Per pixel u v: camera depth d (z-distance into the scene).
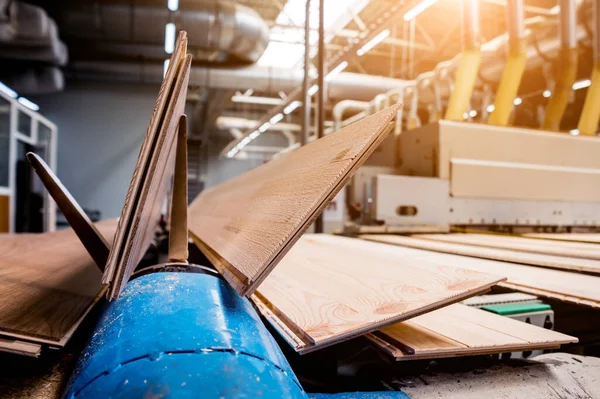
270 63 6.84
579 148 2.85
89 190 8.23
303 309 0.84
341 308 0.83
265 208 1.00
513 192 2.58
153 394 0.46
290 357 1.20
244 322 0.64
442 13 6.37
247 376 0.50
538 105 6.44
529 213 2.62
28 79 6.16
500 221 2.55
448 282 0.89
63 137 8.14
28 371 0.77
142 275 0.83
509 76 2.77
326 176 0.71
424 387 0.79
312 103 7.07
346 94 6.39
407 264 1.15
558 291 1.08
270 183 1.39
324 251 1.62
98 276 1.30
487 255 1.62
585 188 2.80
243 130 10.52
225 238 1.14
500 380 0.82
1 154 5.57
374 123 0.75
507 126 2.65
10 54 5.45
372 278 1.03
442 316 1.00
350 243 2.00
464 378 0.83
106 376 0.49
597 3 2.83
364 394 0.76
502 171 2.56
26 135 6.35
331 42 6.91
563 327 1.33
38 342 0.70
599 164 2.92
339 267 1.24
